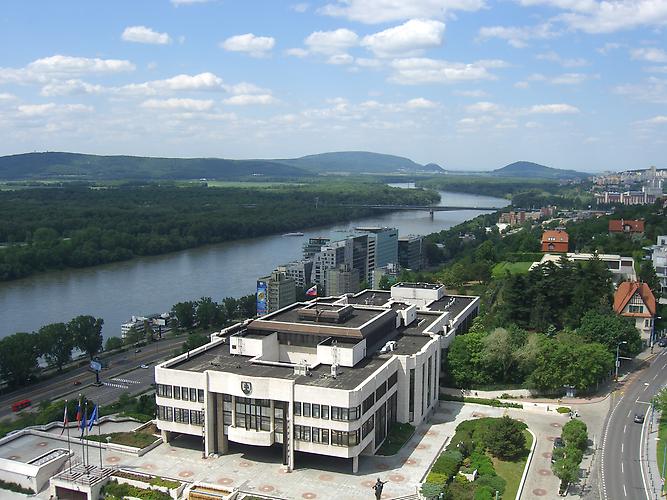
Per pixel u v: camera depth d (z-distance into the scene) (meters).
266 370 178.25
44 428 193.00
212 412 172.50
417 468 165.62
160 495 152.62
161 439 182.50
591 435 187.50
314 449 162.50
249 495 151.38
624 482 159.25
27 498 158.62
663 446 179.62
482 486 152.00
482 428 182.88
